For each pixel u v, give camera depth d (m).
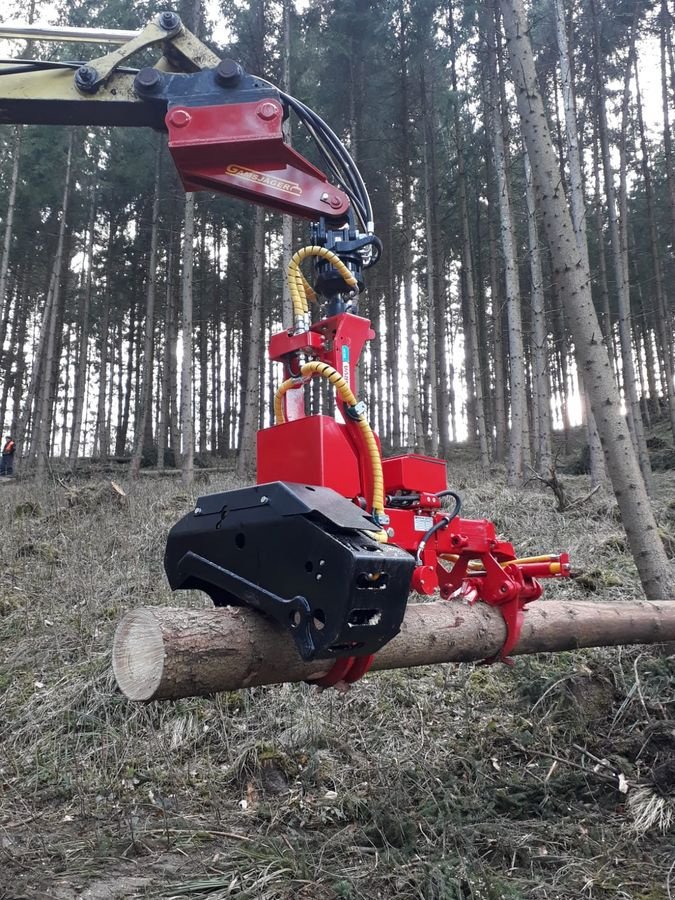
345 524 2.05
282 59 18.12
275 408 3.10
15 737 4.20
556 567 3.14
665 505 10.12
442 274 25.58
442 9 19.14
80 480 16.81
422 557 2.95
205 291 28.50
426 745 4.00
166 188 22.23
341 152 3.43
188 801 3.59
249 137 3.12
